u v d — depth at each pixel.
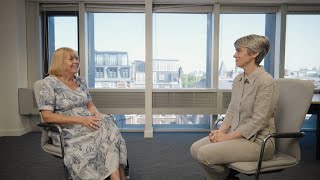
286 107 1.62
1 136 3.83
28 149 3.21
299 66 4.16
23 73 3.97
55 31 4.10
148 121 3.84
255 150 1.53
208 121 4.24
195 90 3.93
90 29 4.12
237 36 4.12
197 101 3.96
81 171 1.66
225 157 1.52
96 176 1.67
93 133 1.79
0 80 3.81
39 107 1.77
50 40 4.12
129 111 3.96
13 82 3.82
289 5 3.98
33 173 2.46
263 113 1.53
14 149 3.21
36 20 4.00
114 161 1.74
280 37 4.02
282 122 1.64
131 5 4.02
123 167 1.90
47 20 4.07
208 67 4.21
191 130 4.19
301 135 1.51
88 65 4.16
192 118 4.25
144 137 3.80
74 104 1.87
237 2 3.92
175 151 3.14
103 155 1.75
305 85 1.53
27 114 3.98
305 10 4.00
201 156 1.54
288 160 1.55
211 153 1.51
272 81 1.56
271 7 4.03
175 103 3.94
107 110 3.96
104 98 3.95
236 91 1.77
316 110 2.82
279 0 3.87
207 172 1.62
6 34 3.75
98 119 1.84
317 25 4.11
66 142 1.73
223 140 1.61
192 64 4.19
